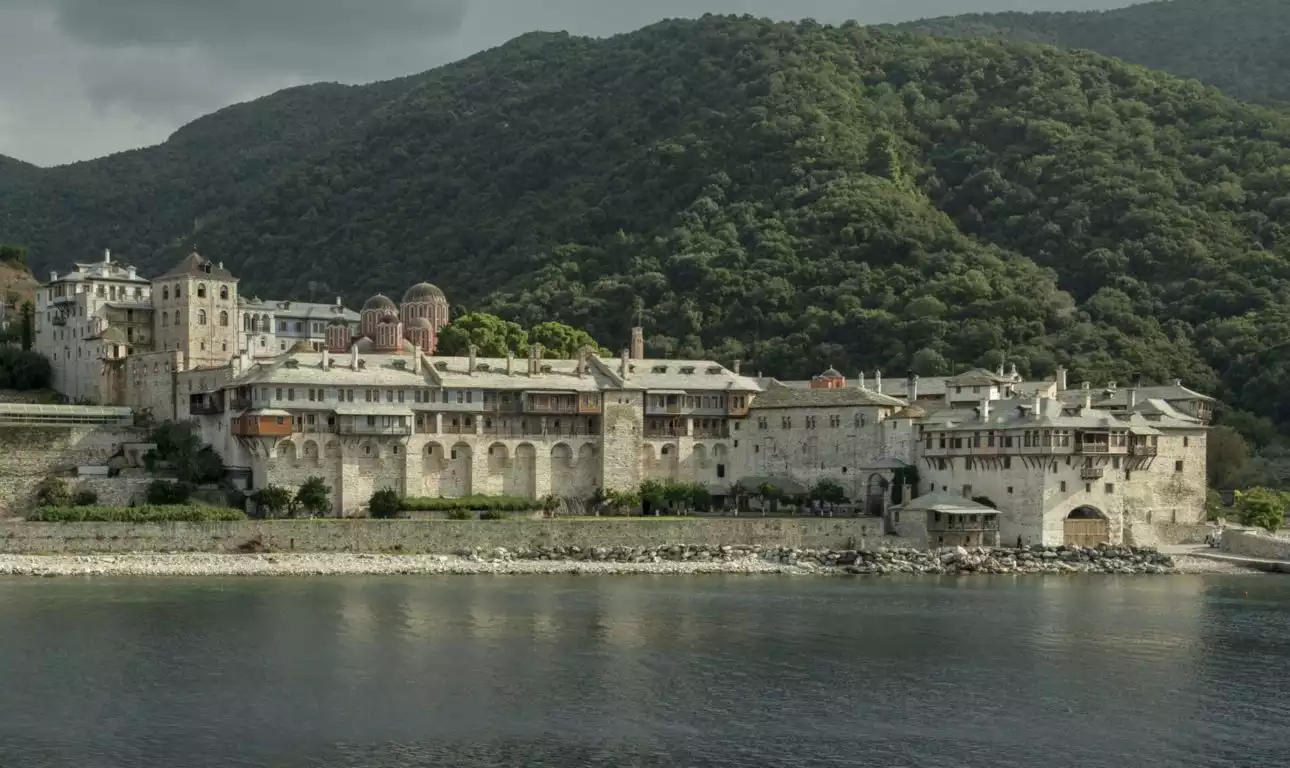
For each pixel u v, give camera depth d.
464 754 98.44
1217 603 157.25
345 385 192.25
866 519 191.88
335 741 100.69
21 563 162.88
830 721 107.25
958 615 147.25
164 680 115.25
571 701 111.12
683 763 97.56
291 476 188.62
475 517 189.25
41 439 191.62
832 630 138.25
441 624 137.38
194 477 189.00
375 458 193.75
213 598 148.62
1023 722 107.69
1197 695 115.56
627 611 146.00
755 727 105.44
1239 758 100.12
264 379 187.00
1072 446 189.75
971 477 197.00
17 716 105.25
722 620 142.25
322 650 125.75
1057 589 167.25
